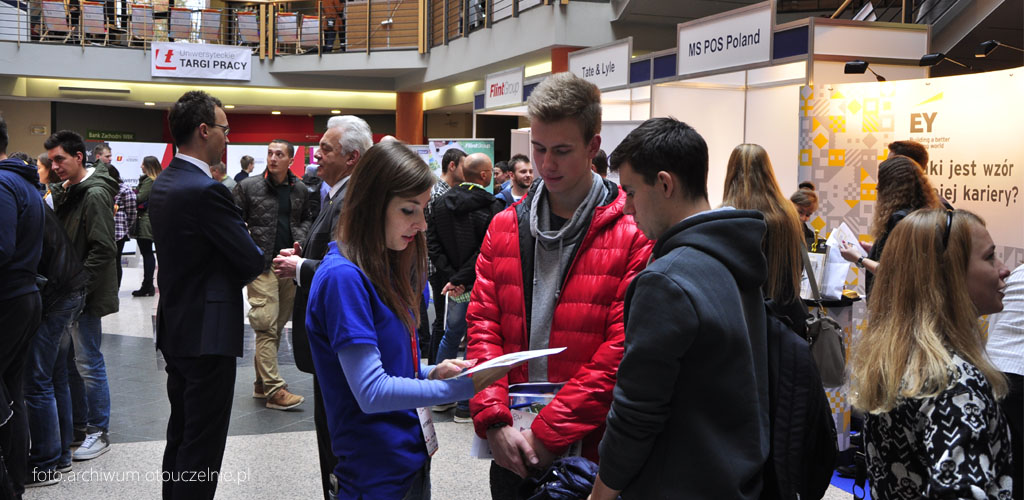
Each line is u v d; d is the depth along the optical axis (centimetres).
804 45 534
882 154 513
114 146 1295
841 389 373
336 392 182
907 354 157
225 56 1783
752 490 158
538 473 200
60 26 1700
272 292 484
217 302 290
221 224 286
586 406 195
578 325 208
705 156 167
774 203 277
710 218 157
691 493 152
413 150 184
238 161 1245
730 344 151
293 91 1914
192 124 293
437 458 397
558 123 203
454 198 471
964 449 142
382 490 181
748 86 689
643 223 171
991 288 167
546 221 220
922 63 552
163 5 1766
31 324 313
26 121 1842
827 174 533
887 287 167
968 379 148
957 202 487
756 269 159
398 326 184
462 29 1535
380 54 1712
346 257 181
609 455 156
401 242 183
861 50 546
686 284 149
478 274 230
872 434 164
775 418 170
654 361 149
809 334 296
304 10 1981
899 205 352
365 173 180
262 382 507
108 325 759
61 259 350
